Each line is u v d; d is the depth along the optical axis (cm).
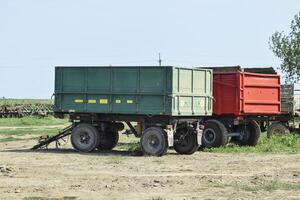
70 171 2050
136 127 2728
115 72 2720
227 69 3116
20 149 2988
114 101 2722
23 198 1510
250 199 1494
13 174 1956
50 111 7625
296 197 1523
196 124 2789
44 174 1967
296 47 5481
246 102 3070
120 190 1630
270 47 5597
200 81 2781
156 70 2631
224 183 1752
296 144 3077
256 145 3120
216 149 2891
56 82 2856
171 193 1584
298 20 5469
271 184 1717
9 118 6925
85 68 2789
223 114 3045
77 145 2817
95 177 1897
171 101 2602
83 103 2794
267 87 3198
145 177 1892
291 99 3481
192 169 2120
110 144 2939
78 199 1501
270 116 3319
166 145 2627
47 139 2948
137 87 2669
